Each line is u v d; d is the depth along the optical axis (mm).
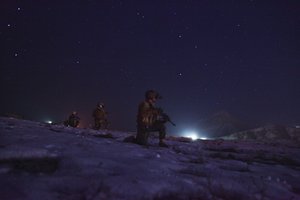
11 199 2705
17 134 5762
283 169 6359
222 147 10727
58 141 5562
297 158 9000
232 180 4152
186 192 3463
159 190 3318
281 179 5133
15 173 3467
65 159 4191
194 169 4730
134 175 3775
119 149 5730
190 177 4109
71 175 3604
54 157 4312
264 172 5676
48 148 4832
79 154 4668
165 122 8422
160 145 8391
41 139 5574
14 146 4453
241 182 4160
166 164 4773
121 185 3254
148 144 8289
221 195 3658
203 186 3797
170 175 3979
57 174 3621
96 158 4395
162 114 8344
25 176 3377
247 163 6828
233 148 10641
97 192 3115
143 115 8031
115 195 3074
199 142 12812
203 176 4438
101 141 6844
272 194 3873
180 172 4555
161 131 8383
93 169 3838
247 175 4832
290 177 5426
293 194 4020
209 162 6062
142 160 4883
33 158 4145
